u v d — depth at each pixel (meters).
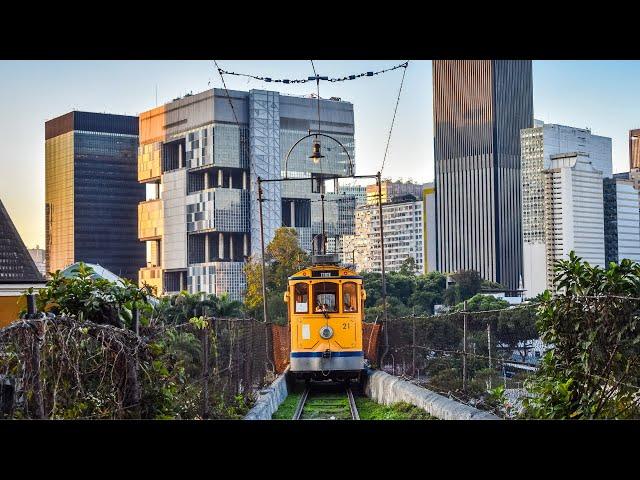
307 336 20.38
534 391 8.36
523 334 10.80
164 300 9.65
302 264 61.59
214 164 141.00
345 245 159.00
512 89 95.81
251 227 143.50
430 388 15.05
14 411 6.17
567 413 7.88
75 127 94.56
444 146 101.88
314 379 21.23
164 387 8.12
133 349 7.55
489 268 94.38
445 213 105.56
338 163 143.00
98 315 7.97
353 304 20.58
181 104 143.62
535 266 81.62
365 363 23.97
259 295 62.41
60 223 90.00
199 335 10.55
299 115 149.75
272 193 145.38
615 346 7.65
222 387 12.12
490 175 96.56
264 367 21.12
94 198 95.56
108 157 100.69
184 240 141.88
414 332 17.86
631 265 7.91
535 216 83.38
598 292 7.98
